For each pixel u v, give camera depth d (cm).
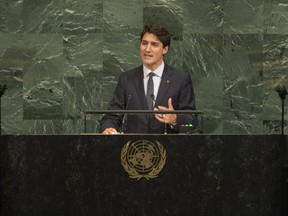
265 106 1702
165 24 1711
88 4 1706
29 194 941
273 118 1700
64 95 1705
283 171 946
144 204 939
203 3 1711
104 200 940
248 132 1703
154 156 940
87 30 1708
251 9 1706
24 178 941
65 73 1706
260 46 1706
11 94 1698
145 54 1223
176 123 1084
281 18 1706
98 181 940
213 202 939
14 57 1703
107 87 1708
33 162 941
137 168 939
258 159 941
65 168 940
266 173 945
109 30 1708
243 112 1705
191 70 1711
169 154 940
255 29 1706
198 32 1712
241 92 1706
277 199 946
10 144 945
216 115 1708
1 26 1700
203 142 940
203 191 939
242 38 1708
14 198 941
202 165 939
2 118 1695
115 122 1188
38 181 941
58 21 1708
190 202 938
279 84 1700
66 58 1708
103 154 941
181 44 1711
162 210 939
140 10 1708
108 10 1706
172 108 1128
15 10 1705
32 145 943
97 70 1706
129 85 1231
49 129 1703
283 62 1703
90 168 940
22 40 1703
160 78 1234
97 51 1708
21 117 1702
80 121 1705
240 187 941
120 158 940
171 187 939
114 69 1708
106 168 940
